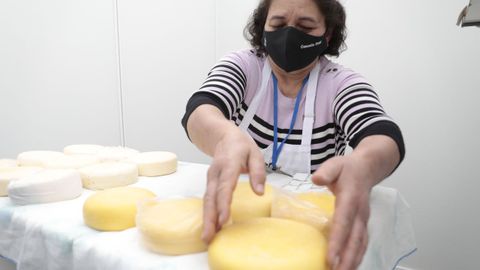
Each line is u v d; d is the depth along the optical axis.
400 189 1.38
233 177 0.34
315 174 0.32
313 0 0.64
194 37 1.66
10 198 0.58
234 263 0.30
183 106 1.65
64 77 1.14
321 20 0.67
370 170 0.36
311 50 0.67
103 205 0.45
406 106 1.33
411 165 1.35
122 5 1.32
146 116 1.47
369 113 0.51
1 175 0.63
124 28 1.33
